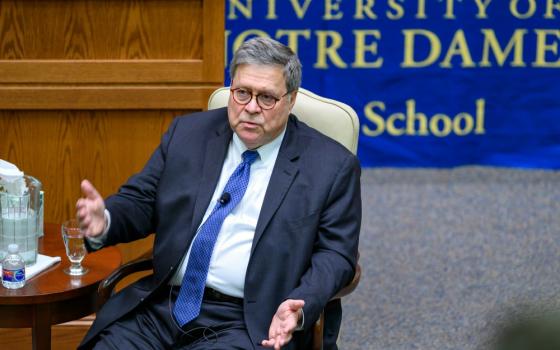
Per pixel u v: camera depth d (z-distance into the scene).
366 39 11.72
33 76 6.19
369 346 7.40
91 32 6.19
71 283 4.77
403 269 9.34
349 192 4.80
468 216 11.05
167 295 4.87
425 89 12.02
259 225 4.64
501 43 11.91
